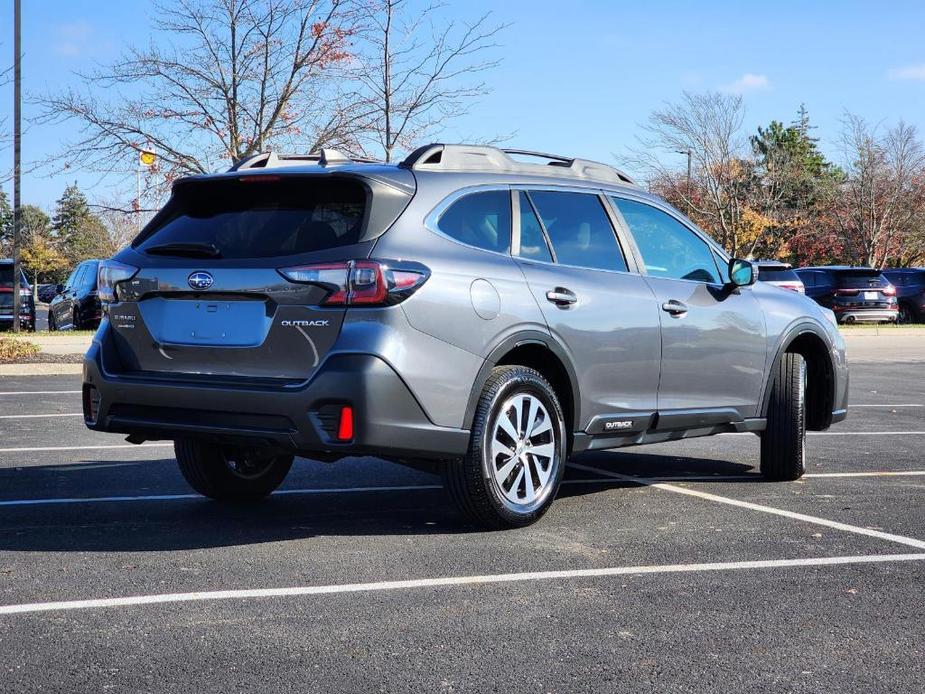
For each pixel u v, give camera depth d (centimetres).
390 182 525
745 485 704
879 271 2959
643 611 416
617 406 608
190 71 2052
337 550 509
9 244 8238
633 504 633
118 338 558
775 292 733
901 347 2378
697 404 660
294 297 503
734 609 420
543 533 551
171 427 529
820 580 464
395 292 498
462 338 521
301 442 497
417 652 365
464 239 545
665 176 3934
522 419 555
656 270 648
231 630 387
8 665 348
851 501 648
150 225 571
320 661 355
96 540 526
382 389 492
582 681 340
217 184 550
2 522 567
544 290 566
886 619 409
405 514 599
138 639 375
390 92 2033
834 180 4841
